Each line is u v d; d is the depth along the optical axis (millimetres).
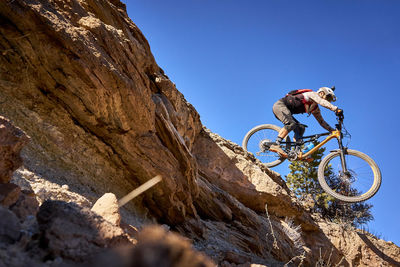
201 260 1228
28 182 3320
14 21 3912
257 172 9594
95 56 4320
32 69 4262
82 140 4785
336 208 15156
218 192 7668
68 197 3504
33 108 4355
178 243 1211
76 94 4457
